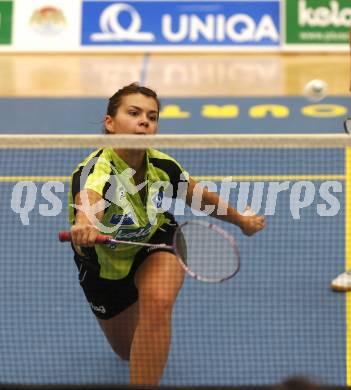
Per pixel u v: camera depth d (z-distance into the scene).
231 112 26.22
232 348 14.65
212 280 11.02
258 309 15.85
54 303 16.17
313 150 22.05
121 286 12.20
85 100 27.61
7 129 24.80
